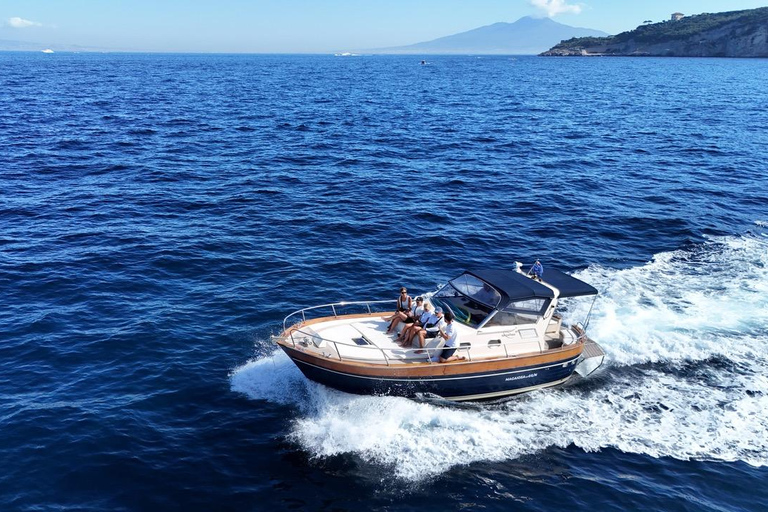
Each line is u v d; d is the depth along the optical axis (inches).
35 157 1531.7
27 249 928.9
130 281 824.9
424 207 1189.7
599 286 816.3
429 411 544.4
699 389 587.5
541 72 7327.8
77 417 534.0
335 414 537.6
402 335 571.8
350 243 991.0
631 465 491.5
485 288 595.2
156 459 486.0
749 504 453.7
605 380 606.2
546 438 520.7
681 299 770.2
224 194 1256.8
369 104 3191.4
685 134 2106.3
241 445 503.8
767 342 666.2
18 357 629.9
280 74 6589.6
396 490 457.1
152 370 612.1
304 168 1513.3
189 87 4224.9
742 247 959.6
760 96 3676.2
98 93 3489.2
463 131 2170.3
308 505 442.3
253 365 623.5
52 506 435.2
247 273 863.1
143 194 1240.2
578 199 1245.1
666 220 1101.1
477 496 454.3
